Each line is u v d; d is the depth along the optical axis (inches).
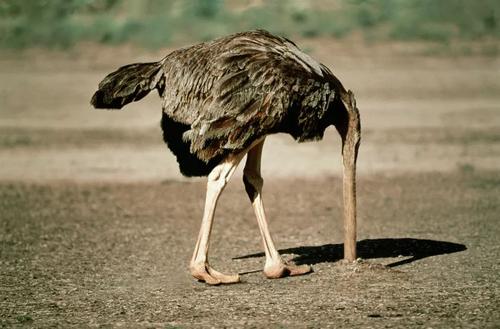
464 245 1185.4
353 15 4047.7
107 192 1649.9
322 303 904.3
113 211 1487.5
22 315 887.1
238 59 948.6
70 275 1059.3
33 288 997.8
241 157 957.8
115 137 2167.8
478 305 888.9
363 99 2610.7
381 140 2103.8
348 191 1000.2
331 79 986.1
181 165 1019.9
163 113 995.9
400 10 4094.5
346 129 986.1
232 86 938.1
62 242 1256.2
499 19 3934.5
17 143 2106.3
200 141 943.7
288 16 4084.6
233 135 940.6
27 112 2465.6
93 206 1530.5
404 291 944.3
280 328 824.9
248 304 907.4
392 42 3565.5
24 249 1212.5
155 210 1494.8
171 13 4128.9
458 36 3718.0
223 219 1412.4
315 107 957.8
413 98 2623.0
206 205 965.8
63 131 2239.2
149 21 3924.7
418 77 2925.7
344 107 984.3
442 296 922.7
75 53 3378.4
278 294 942.4
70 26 3784.5
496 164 1871.3
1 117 2405.3
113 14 4180.6
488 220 1366.9
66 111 2477.9
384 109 2474.2
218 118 937.5
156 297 946.1
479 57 3287.4
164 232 1322.6
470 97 2640.3
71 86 2810.0
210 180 959.6
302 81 951.6
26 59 3272.6
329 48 3459.6
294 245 1214.9
